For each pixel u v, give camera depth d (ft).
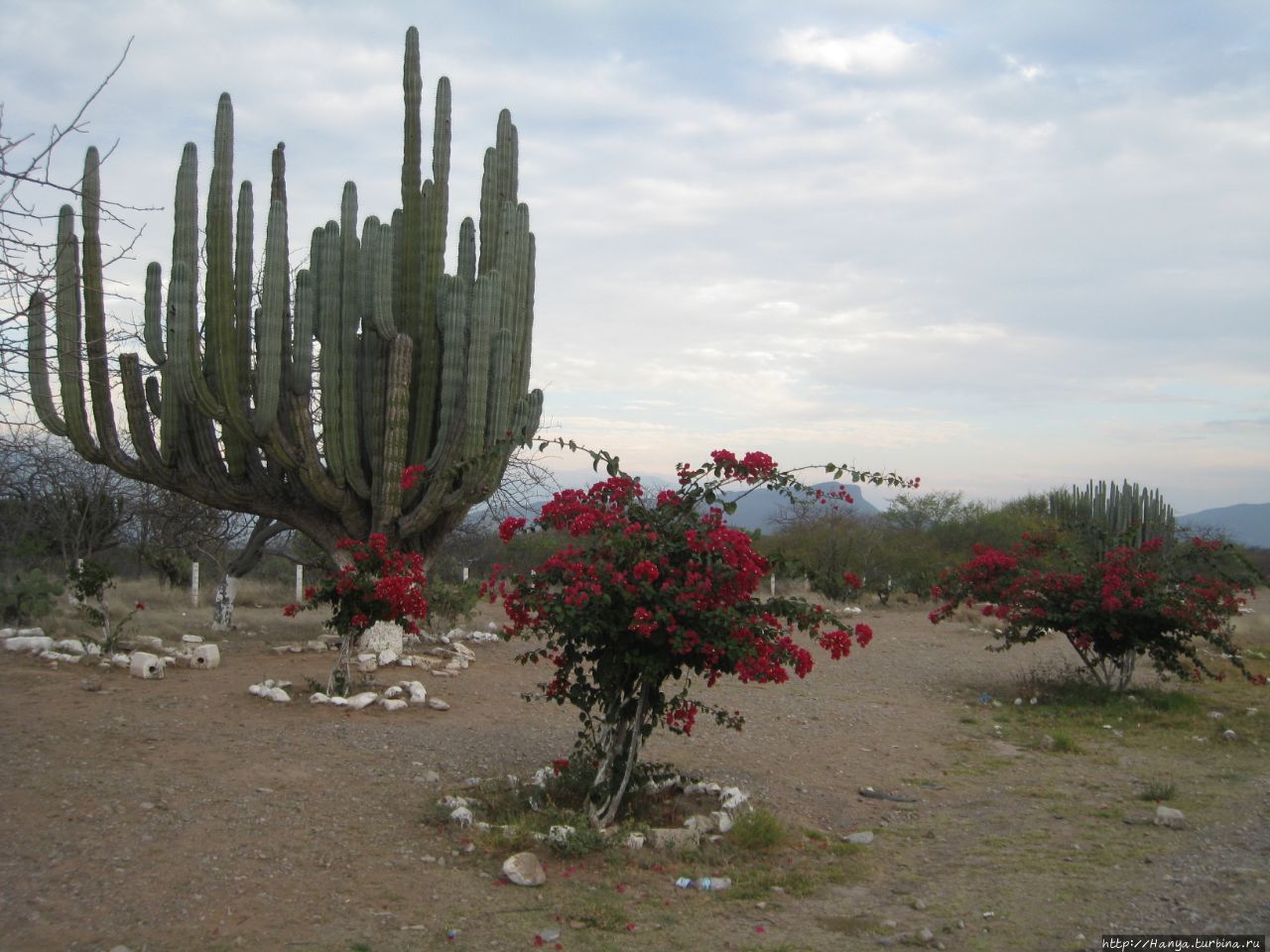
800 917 16.67
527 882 17.30
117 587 60.29
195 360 38.81
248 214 40.01
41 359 18.93
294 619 56.39
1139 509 87.15
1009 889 18.19
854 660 52.39
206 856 17.56
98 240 34.65
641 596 19.69
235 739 26.30
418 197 42.91
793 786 25.89
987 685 44.27
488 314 40.16
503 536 20.88
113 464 40.52
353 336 42.04
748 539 19.80
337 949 14.30
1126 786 26.48
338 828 19.70
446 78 43.93
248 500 43.09
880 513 117.60
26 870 16.25
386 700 32.37
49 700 29.19
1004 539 105.70
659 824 21.21
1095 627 39.88
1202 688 43.83
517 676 40.68
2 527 54.29
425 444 43.47
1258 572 41.57
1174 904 17.01
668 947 15.17
